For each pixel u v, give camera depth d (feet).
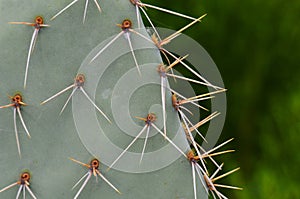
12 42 1.18
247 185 1.89
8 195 1.17
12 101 1.17
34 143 1.18
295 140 1.93
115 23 1.18
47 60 1.18
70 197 1.17
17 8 1.18
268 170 1.90
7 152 1.17
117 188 1.17
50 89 1.18
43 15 1.18
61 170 1.17
